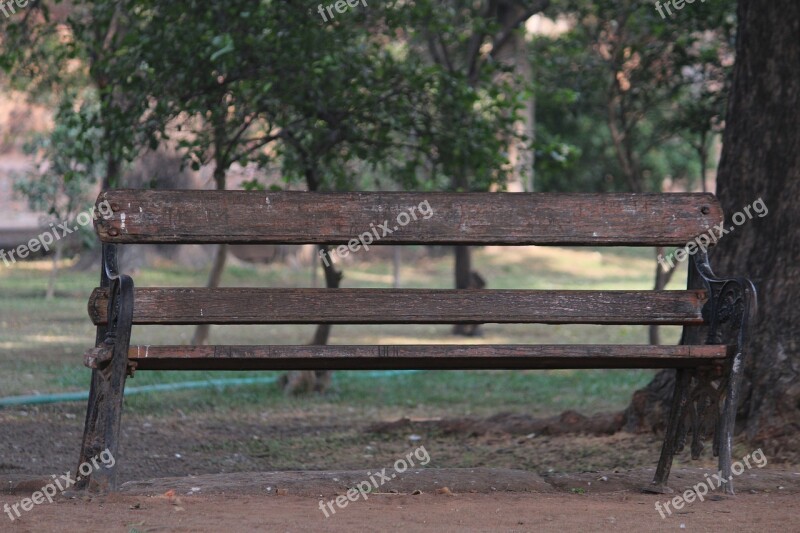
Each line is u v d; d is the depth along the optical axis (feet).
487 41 81.30
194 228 22.13
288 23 42.04
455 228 22.86
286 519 18.39
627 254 147.33
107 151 44.06
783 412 27.86
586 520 18.83
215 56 37.88
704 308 23.21
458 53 76.13
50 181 80.12
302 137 45.91
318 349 20.49
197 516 18.54
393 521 18.43
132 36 41.57
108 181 45.80
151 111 43.98
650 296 23.12
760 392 28.66
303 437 37.70
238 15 41.63
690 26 56.44
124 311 20.17
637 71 62.69
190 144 42.75
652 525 18.44
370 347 20.58
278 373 55.16
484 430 36.86
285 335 74.74
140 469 30.68
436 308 22.52
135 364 20.97
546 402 49.06
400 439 37.06
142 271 107.65
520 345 20.92
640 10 58.59
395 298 22.45
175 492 21.57
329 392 50.65
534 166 55.16
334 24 44.88
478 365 21.93
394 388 53.62
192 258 114.01
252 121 44.78
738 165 31.42
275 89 42.86
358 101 45.34
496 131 49.21
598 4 61.67
